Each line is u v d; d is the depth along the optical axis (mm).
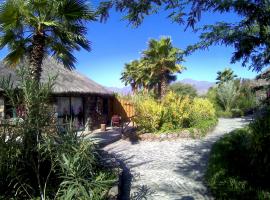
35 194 5676
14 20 9953
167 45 31781
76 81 20891
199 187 7859
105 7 4785
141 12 4906
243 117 30500
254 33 6539
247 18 5496
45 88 5832
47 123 5707
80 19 10336
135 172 9500
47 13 10188
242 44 6102
